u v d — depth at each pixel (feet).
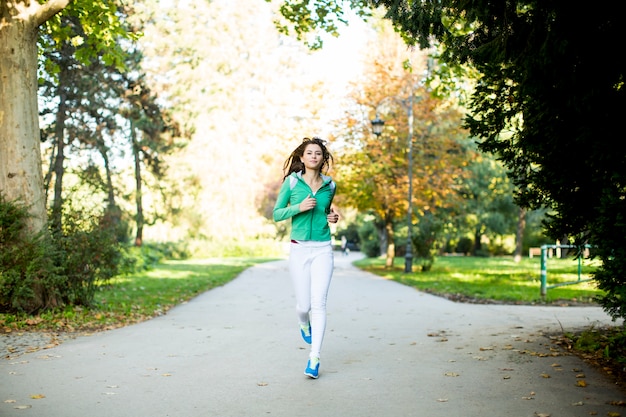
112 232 35.91
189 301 43.75
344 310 36.47
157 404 14.66
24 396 15.23
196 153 143.02
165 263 107.76
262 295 48.62
